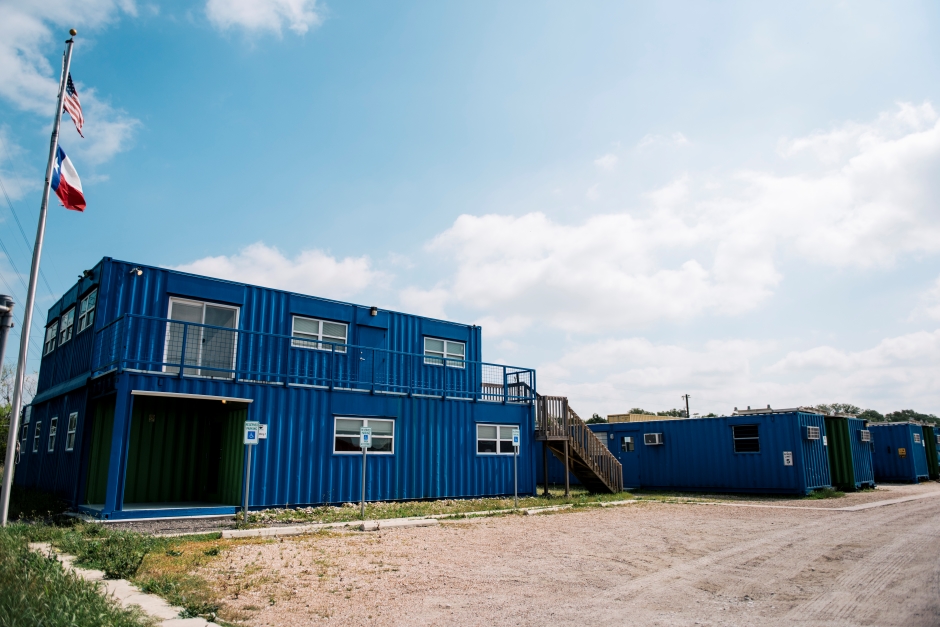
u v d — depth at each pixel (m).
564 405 22.66
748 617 6.62
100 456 15.52
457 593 7.57
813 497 23.67
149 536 10.59
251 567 8.74
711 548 11.11
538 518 15.69
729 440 26.34
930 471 38.47
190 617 6.14
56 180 12.99
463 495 19.81
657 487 28.45
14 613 5.20
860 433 30.28
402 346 21.06
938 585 8.15
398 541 11.56
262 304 17.86
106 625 5.39
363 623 6.30
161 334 16.00
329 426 17.02
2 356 9.77
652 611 6.84
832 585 8.16
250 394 15.61
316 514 14.94
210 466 16.55
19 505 15.20
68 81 13.48
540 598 7.38
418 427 19.09
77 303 18.19
